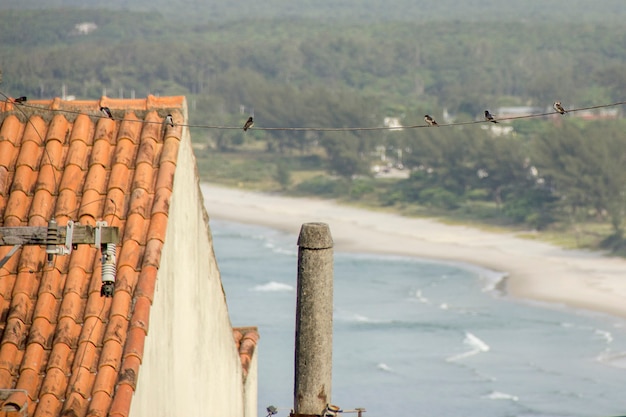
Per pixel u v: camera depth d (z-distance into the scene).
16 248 39.47
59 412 39.41
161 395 43.62
